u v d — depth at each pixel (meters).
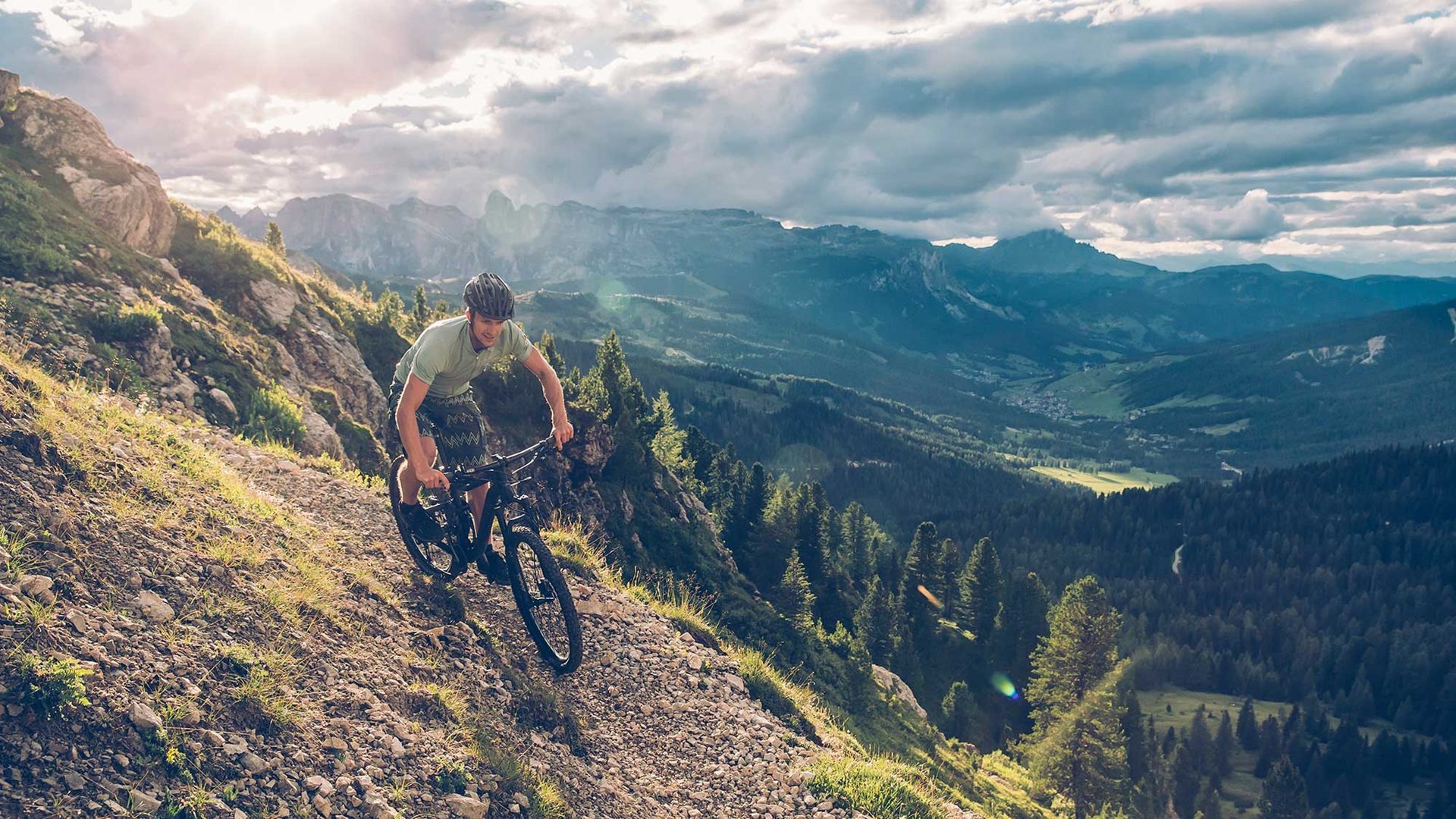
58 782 3.71
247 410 19.55
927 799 8.10
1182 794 127.75
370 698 5.58
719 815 6.92
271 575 6.22
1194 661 183.12
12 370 6.59
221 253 30.66
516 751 6.16
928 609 113.12
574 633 6.67
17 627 4.22
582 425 51.59
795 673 14.87
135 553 5.42
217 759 4.37
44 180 24.88
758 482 97.25
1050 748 59.16
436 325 6.17
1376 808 146.38
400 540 8.50
